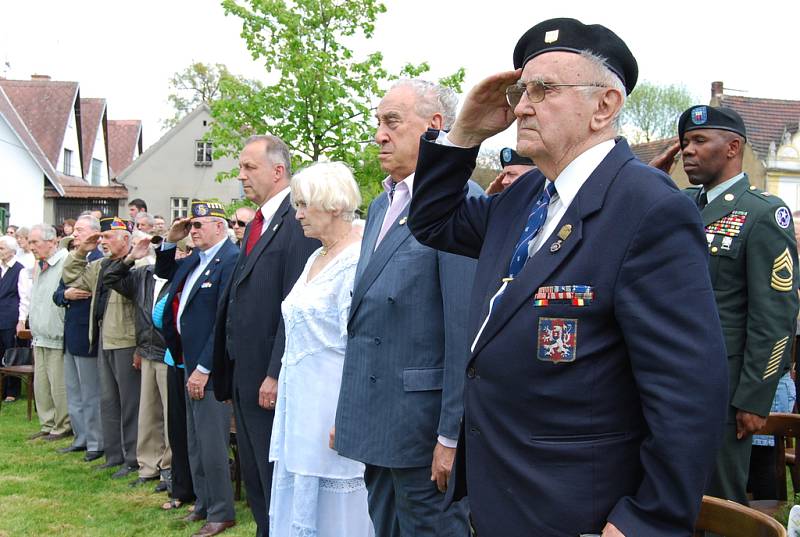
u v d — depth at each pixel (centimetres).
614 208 152
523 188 184
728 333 308
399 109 268
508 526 156
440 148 192
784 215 306
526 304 157
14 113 2634
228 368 386
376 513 279
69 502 514
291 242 362
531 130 163
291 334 316
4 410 836
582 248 153
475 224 195
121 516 486
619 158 159
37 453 655
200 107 3105
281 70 1039
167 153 3120
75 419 662
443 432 237
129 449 586
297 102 1036
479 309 172
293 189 327
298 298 317
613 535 142
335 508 312
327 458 308
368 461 260
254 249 370
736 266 306
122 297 578
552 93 160
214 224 453
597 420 150
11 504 509
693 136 317
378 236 278
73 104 3070
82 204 2972
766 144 2605
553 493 151
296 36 1034
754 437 356
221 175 1118
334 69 1022
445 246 200
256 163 386
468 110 184
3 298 868
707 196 323
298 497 307
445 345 242
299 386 311
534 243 166
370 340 263
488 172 1753
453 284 242
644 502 143
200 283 443
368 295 263
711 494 307
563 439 152
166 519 479
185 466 503
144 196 3117
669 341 142
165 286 504
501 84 178
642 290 146
